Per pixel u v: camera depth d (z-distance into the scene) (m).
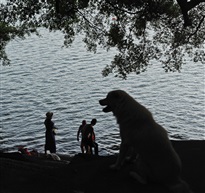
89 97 61.81
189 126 48.66
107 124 47.97
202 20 17.61
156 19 17.00
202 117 51.56
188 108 55.53
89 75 77.31
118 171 5.90
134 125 5.07
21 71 81.69
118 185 5.44
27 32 24.56
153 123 5.06
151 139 4.87
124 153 5.69
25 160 9.85
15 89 67.06
